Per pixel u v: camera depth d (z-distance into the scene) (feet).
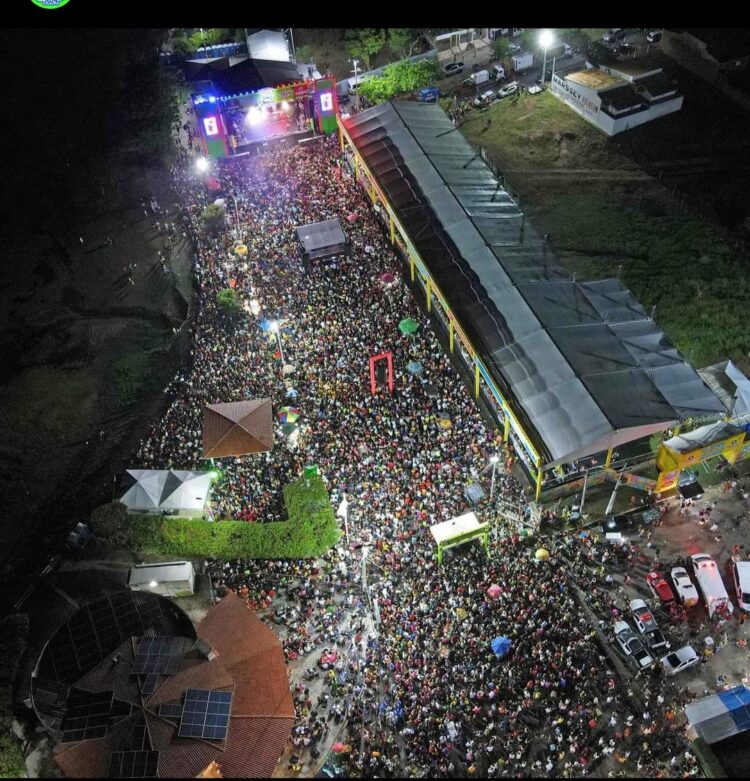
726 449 185.68
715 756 137.08
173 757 128.88
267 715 137.69
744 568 166.71
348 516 182.50
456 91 333.21
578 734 145.07
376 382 210.79
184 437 207.82
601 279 246.27
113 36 329.52
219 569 180.55
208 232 271.08
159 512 190.60
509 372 196.03
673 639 160.25
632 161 290.97
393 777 142.31
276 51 350.43
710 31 332.19
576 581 169.89
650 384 191.42
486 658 154.30
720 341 223.71
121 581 183.01
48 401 231.30
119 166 306.55
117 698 136.46
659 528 180.14
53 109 315.58
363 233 264.93
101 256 275.80
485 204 245.86
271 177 294.66
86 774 128.47
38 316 258.57
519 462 195.93
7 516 202.90
